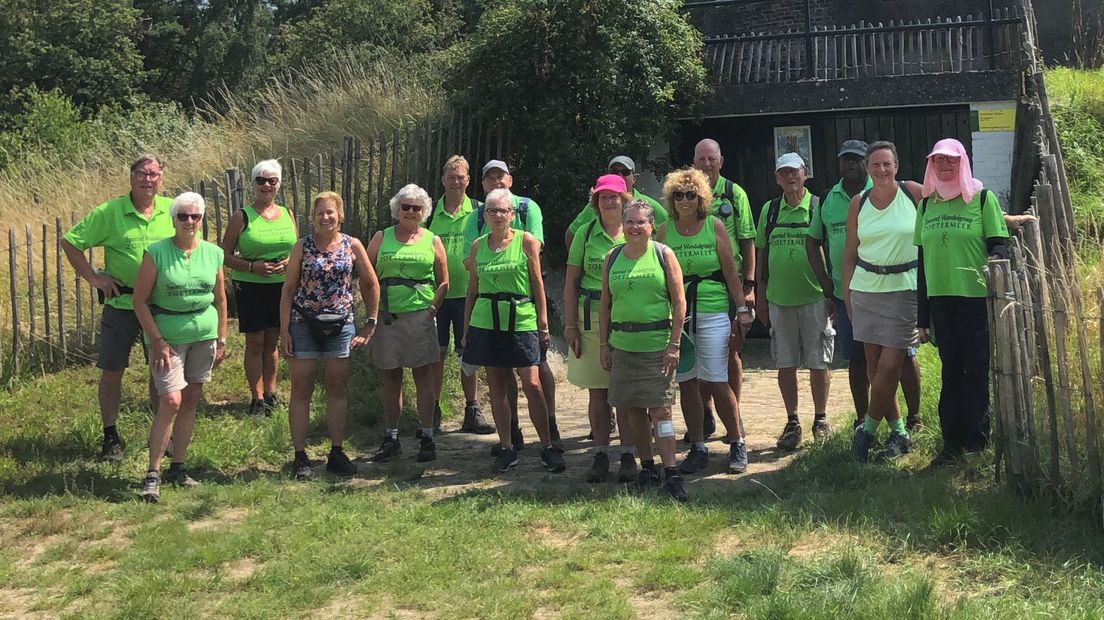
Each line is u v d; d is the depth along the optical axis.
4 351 8.96
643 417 6.30
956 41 14.03
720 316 6.65
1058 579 4.46
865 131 12.56
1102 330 5.11
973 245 6.01
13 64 29.41
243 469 7.30
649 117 11.99
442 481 6.90
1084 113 13.70
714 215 7.20
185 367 6.77
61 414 8.09
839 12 16.06
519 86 11.77
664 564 4.96
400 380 7.59
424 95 13.73
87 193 12.96
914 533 5.10
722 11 16.58
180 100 36.12
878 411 6.43
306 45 32.44
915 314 6.31
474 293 7.14
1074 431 5.44
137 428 7.84
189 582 5.09
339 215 7.06
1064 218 9.50
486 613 4.58
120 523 6.09
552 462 7.06
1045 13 17.20
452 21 34.41
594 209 6.77
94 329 9.26
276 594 4.93
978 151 12.09
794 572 4.71
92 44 30.66
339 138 13.07
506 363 6.96
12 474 6.88
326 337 7.01
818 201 7.16
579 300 6.77
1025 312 5.43
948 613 4.14
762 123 12.78
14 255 9.00
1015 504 5.22
